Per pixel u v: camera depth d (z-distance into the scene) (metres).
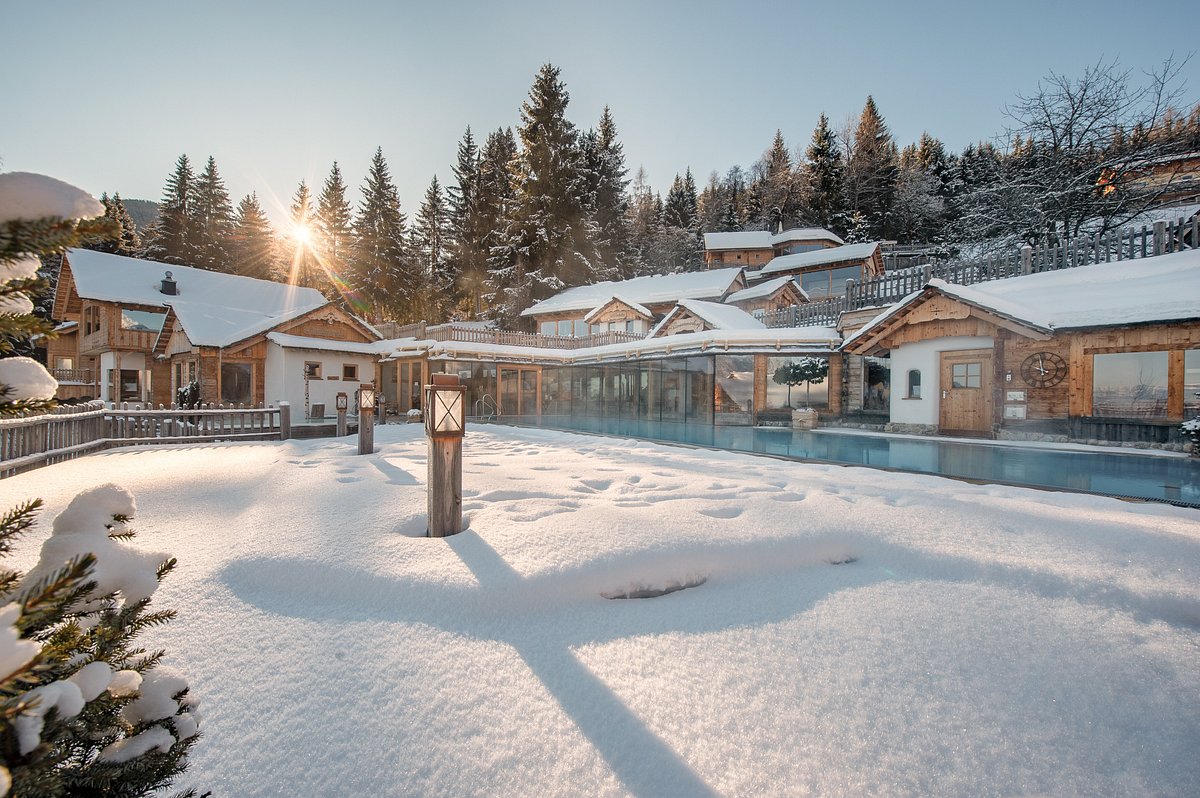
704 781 1.78
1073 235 21.25
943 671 2.42
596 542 3.43
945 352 12.98
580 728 2.03
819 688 2.29
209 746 1.93
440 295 48.16
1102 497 5.04
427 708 2.13
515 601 2.91
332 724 2.05
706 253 49.41
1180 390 9.43
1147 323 9.55
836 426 16.39
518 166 39.91
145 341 22.50
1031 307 11.36
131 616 1.23
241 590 3.09
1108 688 2.31
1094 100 20.53
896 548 3.70
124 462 7.68
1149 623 2.83
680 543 3.45
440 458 3.73
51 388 0.95
